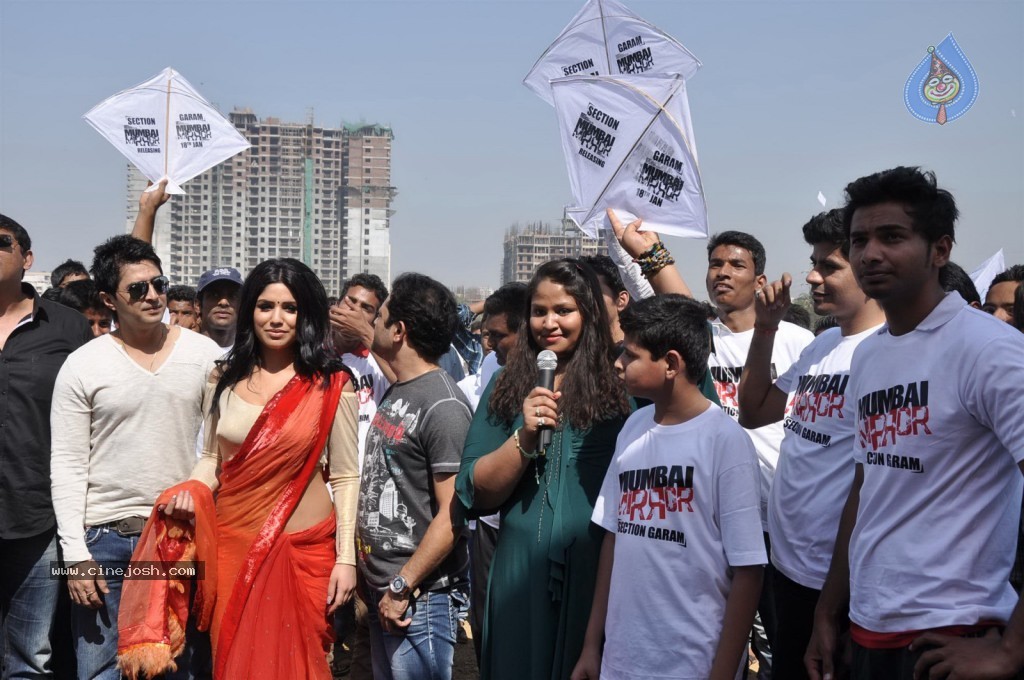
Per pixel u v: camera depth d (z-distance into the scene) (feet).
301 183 242.99
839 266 13.00
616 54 18.44
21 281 16.53
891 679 9.43
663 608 10.50
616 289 16.44
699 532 10.52
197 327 24.63
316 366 13.88
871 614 9.61
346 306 18.89
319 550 13.79
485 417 12.37
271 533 13.39
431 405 13.44
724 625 10.31
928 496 9.26
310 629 13.48
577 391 11.81
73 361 14.93
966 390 9.07
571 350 12.09
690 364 10.79
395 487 13.69
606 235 17.35
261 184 239.30
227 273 20.86
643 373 10.79
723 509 10.44
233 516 13.61
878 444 9.75
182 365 15.25
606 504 11.30
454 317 14.21
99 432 14.84
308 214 243.19
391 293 13.99
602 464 11.82
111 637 14.71
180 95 23.62
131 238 15.02
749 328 16.81
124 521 14.71
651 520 10.71
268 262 14.10
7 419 15.75
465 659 23.53
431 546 12.71
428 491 13.62
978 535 9.09
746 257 16.67
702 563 10.47
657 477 10.76
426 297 13.78
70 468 14.73
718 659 10.20
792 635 13.17
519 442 11.38
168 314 24.47
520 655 11.55
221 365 14.47
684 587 10.48
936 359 9.37
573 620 11.41
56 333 16.52
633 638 10.59
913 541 9.32
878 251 9.46
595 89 17.01
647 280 16.26
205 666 14.57
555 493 11.68
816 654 11.19
